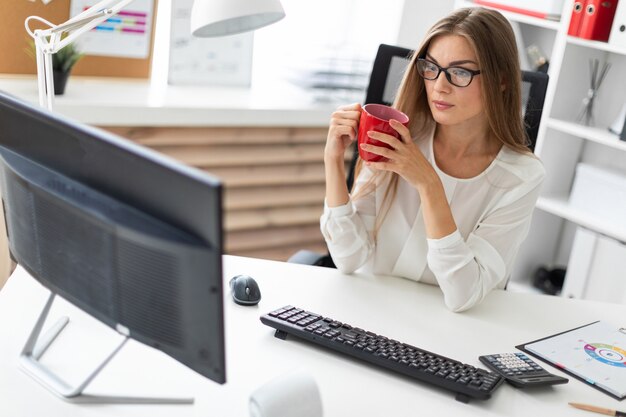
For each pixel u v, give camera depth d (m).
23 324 1.42
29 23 2.67
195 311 1.09
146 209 1.11
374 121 1.60
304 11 3.25
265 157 3.13
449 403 1.33
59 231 1.20
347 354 1.44
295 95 3.24
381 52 2.13
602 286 2.86
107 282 1.16
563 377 1.47
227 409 1.24
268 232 3.27
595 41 2.76
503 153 1.83
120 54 2.91
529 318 1.72
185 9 3.00
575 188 2.97
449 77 1.66
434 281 1.85
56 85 2.62
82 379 1.28
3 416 1.16
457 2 3.25
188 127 2.91
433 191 1.66
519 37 3.03
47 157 1.23
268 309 1.57
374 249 1.88
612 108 2.98
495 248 1.79
